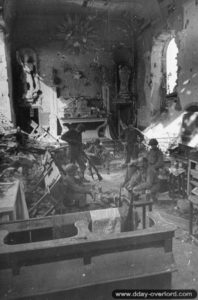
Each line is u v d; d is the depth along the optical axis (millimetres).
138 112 18812
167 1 13773
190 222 6359
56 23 18094
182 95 12930
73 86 18797
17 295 3643
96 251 3869
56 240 3838
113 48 19016
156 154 8641
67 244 3732
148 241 4000
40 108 18375
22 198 6926
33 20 17734
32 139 17297
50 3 16703
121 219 4895
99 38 18781
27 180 9633
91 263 3871
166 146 13281
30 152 14016
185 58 12508
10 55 17172
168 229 4074
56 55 18328
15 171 9359
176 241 6223
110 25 18750
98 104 19266
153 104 16531
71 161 9227
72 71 18656
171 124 13859
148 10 15930
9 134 13797
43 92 18328
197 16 11414
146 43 17125
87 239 3842
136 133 14750
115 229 4883
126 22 18781
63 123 17562
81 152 10320
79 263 3836
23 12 17219
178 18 13039
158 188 8523
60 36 18234
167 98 15047
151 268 4062
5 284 3633
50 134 17672
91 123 18328
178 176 9258
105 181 11328
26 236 4551
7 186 6766
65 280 3797
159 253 4102
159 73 16375
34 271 3711
